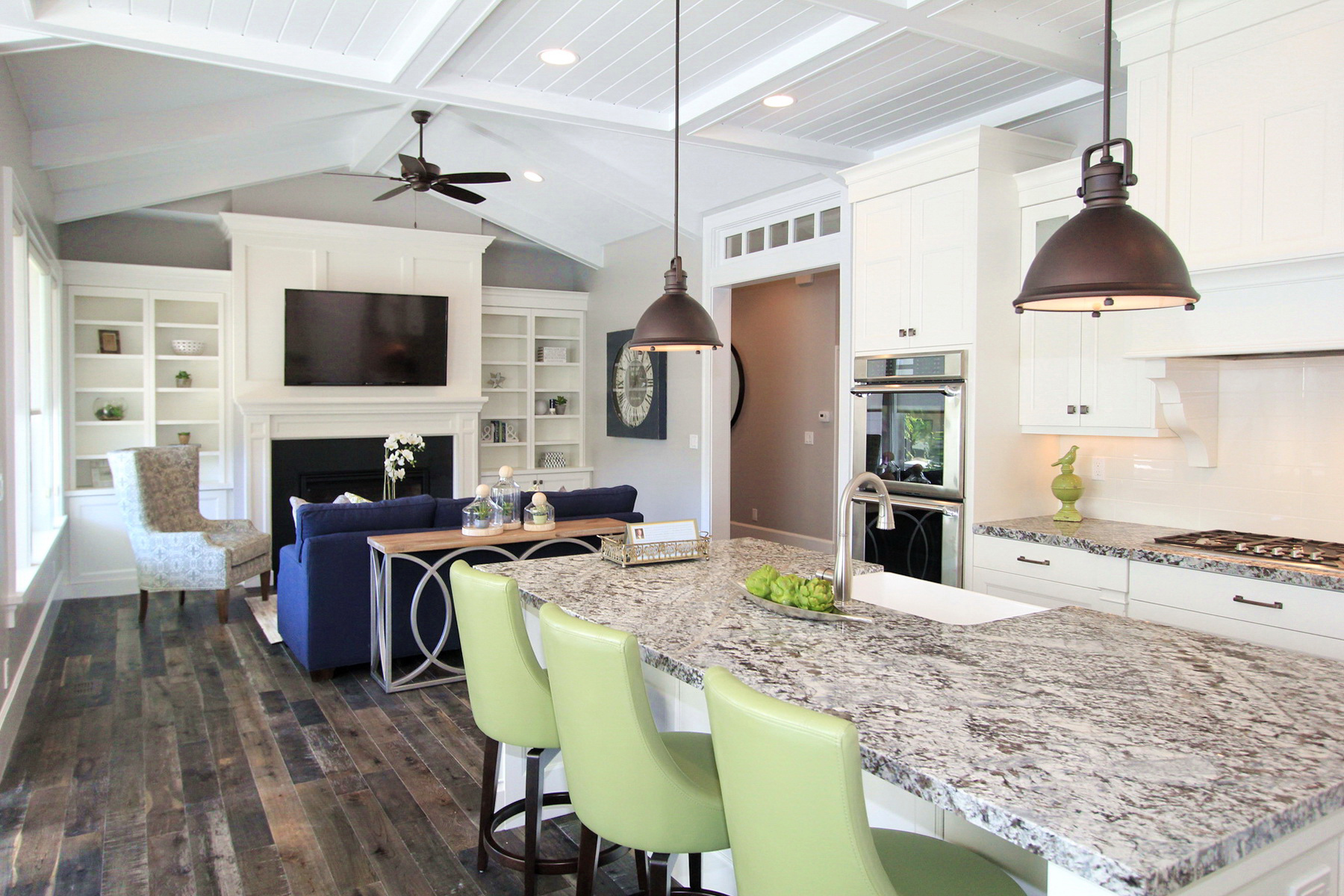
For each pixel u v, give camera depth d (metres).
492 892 2.40
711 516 6.41
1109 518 3.79
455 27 3.00
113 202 5.83
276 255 6.67
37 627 4.38
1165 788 1.16
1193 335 2.96
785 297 7.62
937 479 3.85
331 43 3.33
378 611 4.17
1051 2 2.93
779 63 3.43
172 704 3.87
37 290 5.19
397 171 6.81
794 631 2.01
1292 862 1.17
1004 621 2.13
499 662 2.20
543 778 2.55
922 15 2.85
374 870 2.51
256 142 5.70
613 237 7.73
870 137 4.48
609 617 2.13
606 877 2.51
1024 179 3.71
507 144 5.93
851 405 4.34
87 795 2.96
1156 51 2.98
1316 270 2.62
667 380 7.03
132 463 5.24
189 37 3.15
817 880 1.19
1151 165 3.02
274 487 6.68
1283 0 2.66
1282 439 3.16
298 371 6.67
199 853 2.59
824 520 7.25
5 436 3.42
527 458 8.29
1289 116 2.66
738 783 1.29
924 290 3.89
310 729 3.58
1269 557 2.79
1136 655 1.83
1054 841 1.02
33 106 4.10
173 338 6.70
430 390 7.33
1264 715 1.45
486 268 8.28
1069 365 3.60
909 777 1.22
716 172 5.50
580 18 3.17
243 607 5.73
